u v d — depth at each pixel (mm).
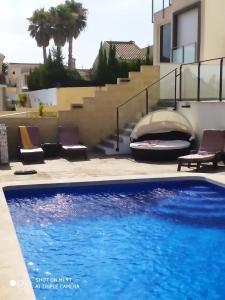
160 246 6699
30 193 9539
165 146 12891
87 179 9992
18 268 4777
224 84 14539
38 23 54219
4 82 54594
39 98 29812
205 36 20562
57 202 9172
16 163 13234
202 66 15062
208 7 20484
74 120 15805
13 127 14914
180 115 13922
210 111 13039
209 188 9945
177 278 5520
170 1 24031
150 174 10703
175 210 8531
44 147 14422
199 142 13664
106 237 7070
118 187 9984
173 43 23500
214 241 6895
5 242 5652
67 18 53031
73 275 5586
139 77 16344
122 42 46156
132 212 8438
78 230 7418
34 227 7566
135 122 16172
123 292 5109
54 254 6332
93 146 16172
